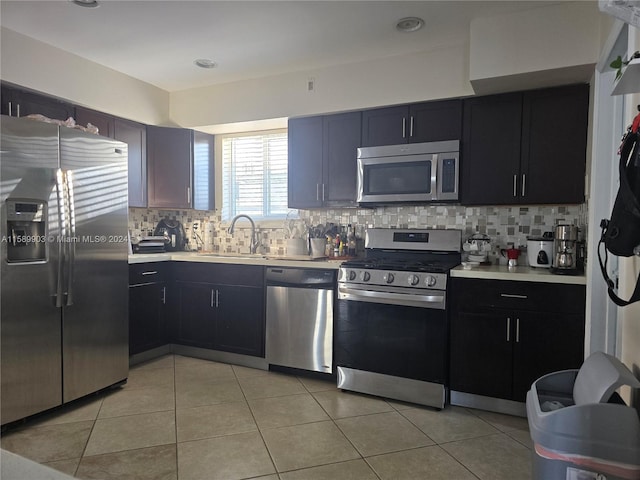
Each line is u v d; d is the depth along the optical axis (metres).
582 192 2.58
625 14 1.03
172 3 2.35
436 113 2.95
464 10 2.40
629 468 1.08
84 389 2.57
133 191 3.57
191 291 3.51
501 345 2.47
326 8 2.39
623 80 1.14
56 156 2.37
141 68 3.33
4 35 2.63
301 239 3.57
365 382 2.76
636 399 1.48
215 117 3.73
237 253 3.95
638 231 1.18
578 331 2.29
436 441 2.16
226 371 3.20
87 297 2.57
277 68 3.32
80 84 3.10
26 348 2.25
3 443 2.09
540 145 2.68
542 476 1.17
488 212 3.10
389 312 2.68
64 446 2.07
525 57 2.39
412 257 3.21
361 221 3.52
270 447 2.09
